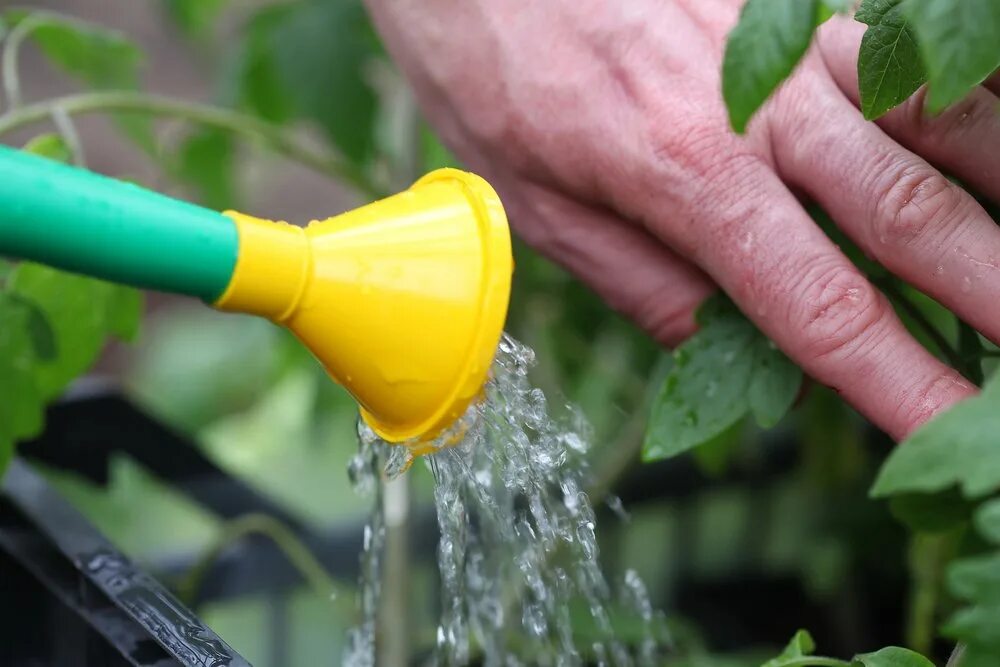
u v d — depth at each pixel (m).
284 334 1.75
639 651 1.42
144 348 3.13
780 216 0.85
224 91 1.63
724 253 0.87
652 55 0.92
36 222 0.61
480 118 1.04
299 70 1.47
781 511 1.79
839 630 1.73
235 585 1.46
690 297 1.01
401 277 0.72
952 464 0.51
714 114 0.88
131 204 0.64
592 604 1.11
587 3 0.95
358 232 0.72
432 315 0.72
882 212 0.81
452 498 0.86
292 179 3.62
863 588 1.73
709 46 0.92
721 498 1.78
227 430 2.37
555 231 1.05
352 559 1.52
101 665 0.90
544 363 1.51
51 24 1.22
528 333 1.50
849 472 1.63
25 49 3.69
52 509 1.01
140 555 1.48
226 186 1.61
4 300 0.99
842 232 0.91
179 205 0.67
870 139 0.83
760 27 0.52
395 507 1.28
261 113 1.62
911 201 0.80
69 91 3.56
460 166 1.24
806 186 0.87
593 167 0.95
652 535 1.78
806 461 1.69
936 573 1.21
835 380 0.83
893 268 0.83
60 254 0.63
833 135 0.84
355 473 0.97
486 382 0.80
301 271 0.70
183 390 2.35
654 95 0.91
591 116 0.94
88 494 1.74
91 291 1.07
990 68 0.51
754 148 0.87
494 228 0.73
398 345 0.72
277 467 2.24
